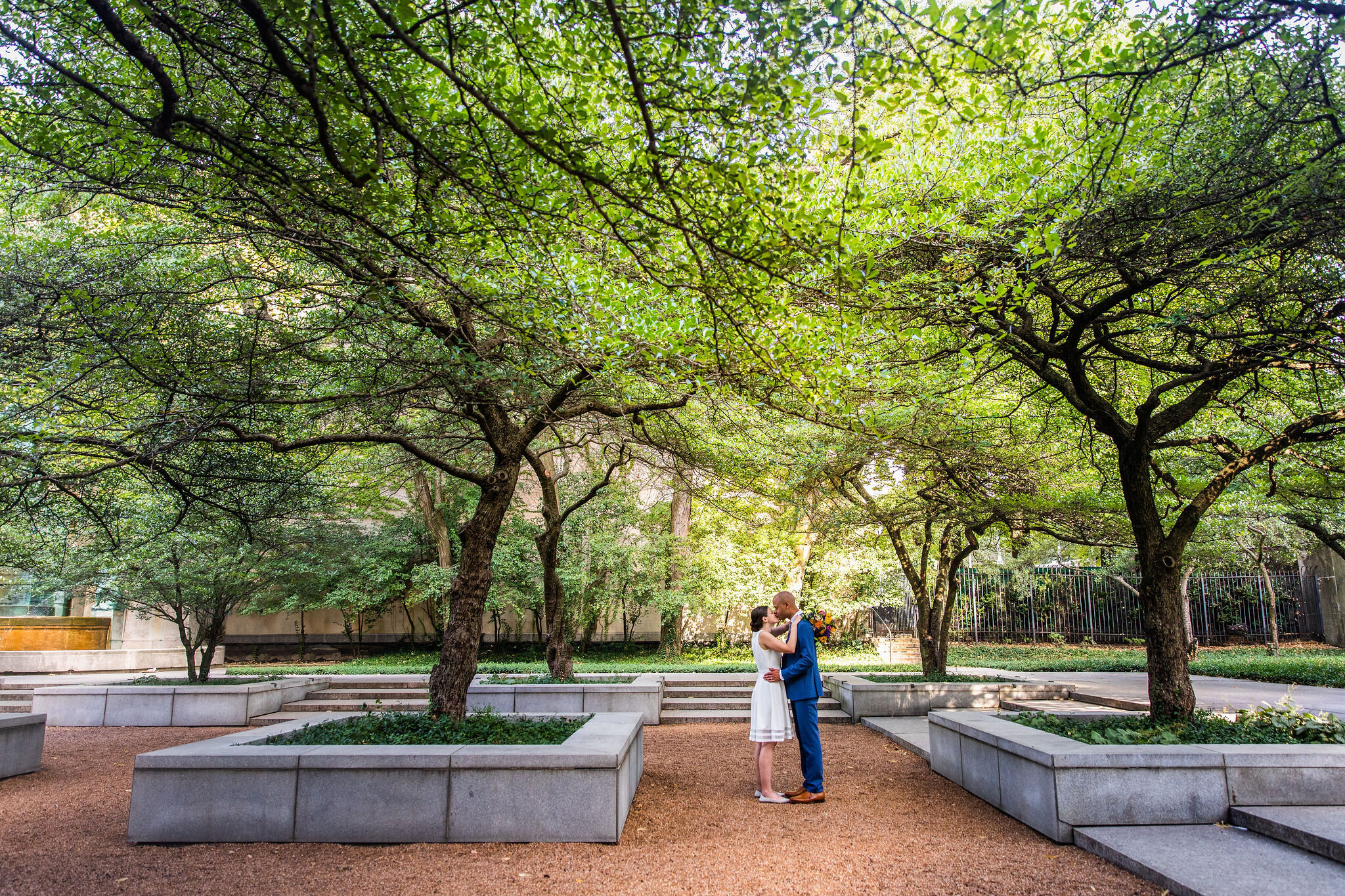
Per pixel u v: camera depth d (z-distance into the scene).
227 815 5.28
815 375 5.95
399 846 5.16
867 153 4.29
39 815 6.21
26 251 6.45
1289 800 5.30
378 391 6.56
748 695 13.05
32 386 6.36
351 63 3.51
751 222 4.45
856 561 20.48
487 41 4.88
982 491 9.92
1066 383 7.50
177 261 7.06
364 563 20.91
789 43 3.72
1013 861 4.85
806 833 5.50
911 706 11.73
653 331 6.11
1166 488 9.98
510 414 8.95
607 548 20.64
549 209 4.91
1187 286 6.28
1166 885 4.29
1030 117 6.61
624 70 4.36
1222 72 6.04
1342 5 3.79
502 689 11.22
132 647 19.50
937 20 3.91
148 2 3.99
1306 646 24.47
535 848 5.11
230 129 4.69
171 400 6.09
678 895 4.29
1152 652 6.91
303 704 12.52
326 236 5.00
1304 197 5.15
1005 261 6.17
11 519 7.88
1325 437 6.52
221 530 10.18
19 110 4.82
